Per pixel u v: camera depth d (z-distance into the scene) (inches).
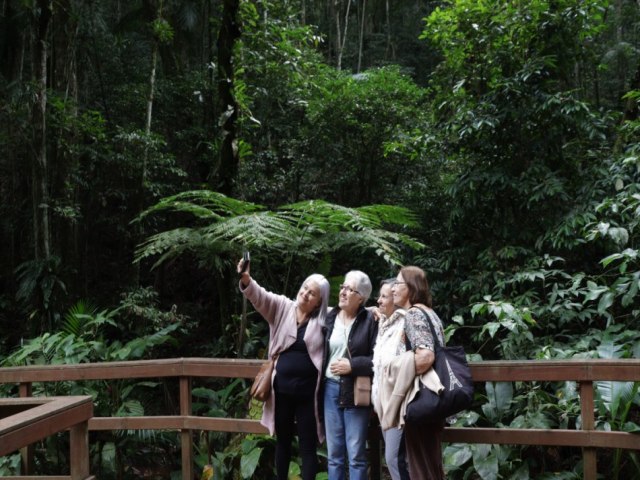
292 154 386.3
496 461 126.0
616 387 125.0
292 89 390.3
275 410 118.4
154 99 400.2
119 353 173.2
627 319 197.0
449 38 283.1
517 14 257.4
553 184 233.0
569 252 245.4
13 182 367.6
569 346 174.4
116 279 389.4
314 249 191.6
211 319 366.6
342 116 369.1
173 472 150.8
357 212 194.9
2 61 441.7
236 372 127.7
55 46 345.4
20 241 387.2
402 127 365.7
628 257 169.9
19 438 73.3
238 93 245.1
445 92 295.0
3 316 349.7
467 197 266.7
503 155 265.3
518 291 239.9
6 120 350.6
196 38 507.8
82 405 87.8
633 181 223.5
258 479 145.9
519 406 143.2
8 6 436.8
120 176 363.6
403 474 106.2
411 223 221.1
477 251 268.8
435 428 101.7
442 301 277.4
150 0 465.1
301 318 119.3
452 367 96.0
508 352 178.5
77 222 339.0
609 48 458.0
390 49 683.4
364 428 110.3
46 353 173.2
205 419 129.9
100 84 418.3
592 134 243.3
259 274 241.1
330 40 648.4
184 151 407.5
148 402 184.5
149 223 368.2
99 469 156.4
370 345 111.3
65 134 320.2
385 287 111.8
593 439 109.7
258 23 347.9
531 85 255.0
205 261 202.4
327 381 113.8
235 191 244.8
